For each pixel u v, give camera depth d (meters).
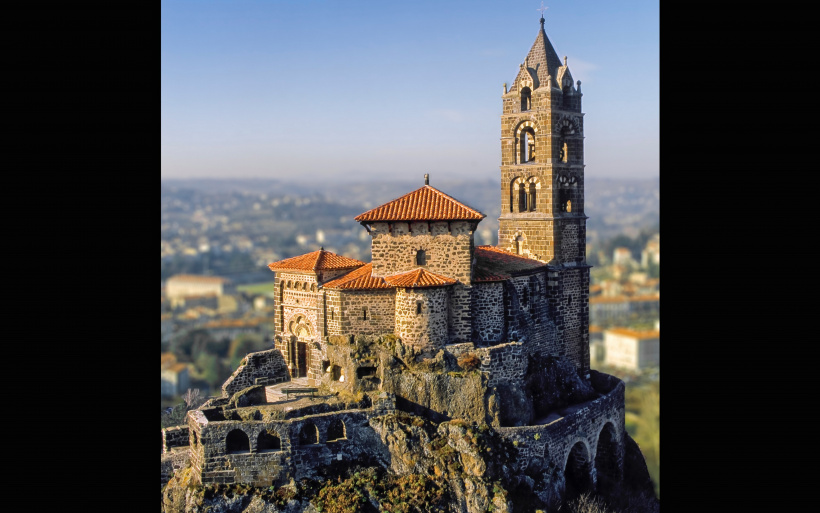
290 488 60.91
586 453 73.75
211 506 59.69
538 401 72.12
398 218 68.75
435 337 67.00
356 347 67.75
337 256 77.12
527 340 74.69
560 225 81.31
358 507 59.50
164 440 70.62
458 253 68.50
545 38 84.19
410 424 63.69
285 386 73.19
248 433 61.25
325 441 63.06
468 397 65.25
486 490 61.47
